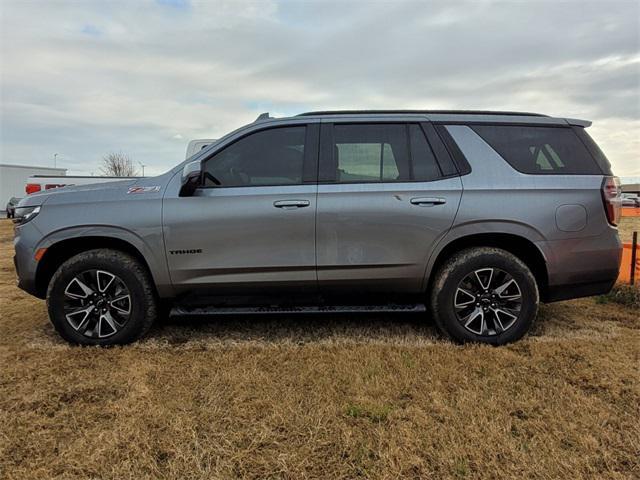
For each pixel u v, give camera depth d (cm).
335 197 316
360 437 211
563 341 328
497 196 316
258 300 332
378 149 328
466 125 333
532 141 331
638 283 466
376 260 319
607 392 252
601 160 329
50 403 245
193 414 231
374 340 337
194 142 650
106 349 322
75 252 338
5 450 204
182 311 336
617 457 196
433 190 318
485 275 325
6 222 2133
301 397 247
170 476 186
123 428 220
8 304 456
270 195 317
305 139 328
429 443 205
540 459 194
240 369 285
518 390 254
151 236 317
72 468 191
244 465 192
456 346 322
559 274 319
